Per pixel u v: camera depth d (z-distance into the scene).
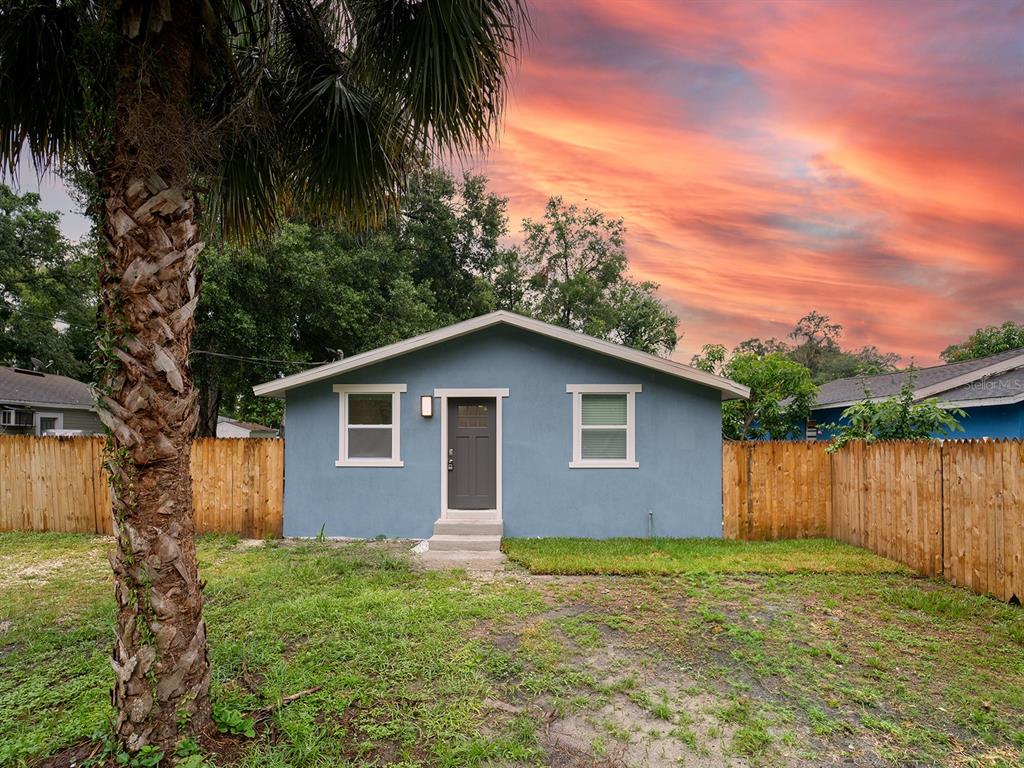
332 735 3.09
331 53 4.02
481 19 3.21
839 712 3.44
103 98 2.78
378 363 9.20
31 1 3.17
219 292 13.91
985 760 2.96
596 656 4.23
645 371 9.01
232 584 5.93
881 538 7.40
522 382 9.11
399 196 4.50
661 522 8.90
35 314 20.86
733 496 8.87
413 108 3.41
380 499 9.11
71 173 3.54
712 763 2.94
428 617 4.93
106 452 2.73
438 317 20.77
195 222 2.86
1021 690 3.71
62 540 8.50
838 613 5.18
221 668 3.83
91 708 3.28
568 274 26.77
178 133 2.72
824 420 15.39
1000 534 5.47
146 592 2.68
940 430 8.55
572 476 9.01
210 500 9.16
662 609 5.29
